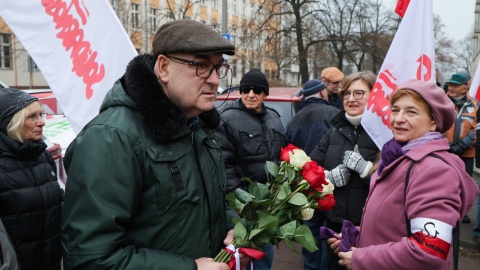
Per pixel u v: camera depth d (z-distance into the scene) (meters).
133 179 1.44
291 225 1.71
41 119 2.48
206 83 1.56
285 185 1.79
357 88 2.91
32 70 24.75
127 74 1.54
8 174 2.28
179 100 1.57
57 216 2.51
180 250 1.52
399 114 1.92
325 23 25.19
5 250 1.55
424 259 1.65
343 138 3.03
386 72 2.83
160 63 1.56
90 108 2.51
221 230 1.73
